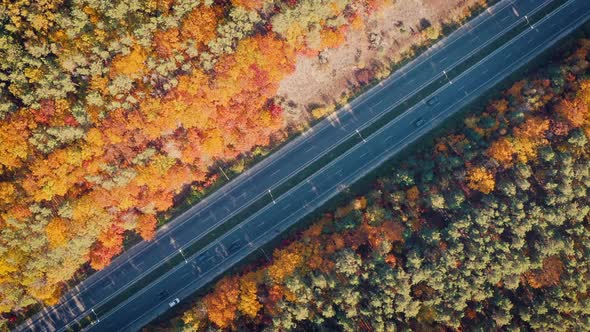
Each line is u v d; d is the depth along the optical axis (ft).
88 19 352.90
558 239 371.97
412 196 392.47
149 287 411.75
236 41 364.79
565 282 371.15
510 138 382.42
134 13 355.36
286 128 411.54
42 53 349.41
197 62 358.84
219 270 414.41
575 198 380.78
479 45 421.59
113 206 371.97
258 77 366.63
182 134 379.35
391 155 418.31
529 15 423.64
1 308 370.32
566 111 378.53
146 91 359.46
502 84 418.72
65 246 366.02
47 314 403.34
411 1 409.49
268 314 382.01
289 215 417.90
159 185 377.50
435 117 419.95
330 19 378.32
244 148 391.86
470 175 384.47
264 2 369.71
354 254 376.68
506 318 369.50
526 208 379.76
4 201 350.64
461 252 376.68
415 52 416.05
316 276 376.89
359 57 409.28
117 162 363.97
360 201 395.75
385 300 367.66
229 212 415.44
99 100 350.64
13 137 343.46
